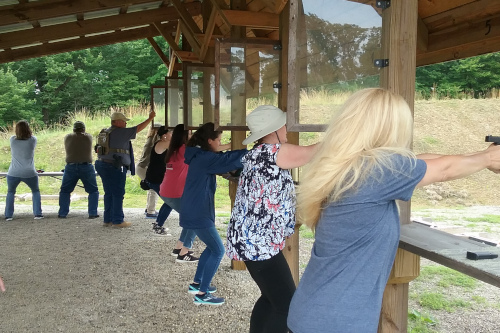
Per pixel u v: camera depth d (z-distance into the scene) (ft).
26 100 85.05
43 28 24.03
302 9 8.14
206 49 19.08
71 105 86.84
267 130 8.71
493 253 5.76
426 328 12.03
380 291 4.97
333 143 5.06
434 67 70.49
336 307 4.86
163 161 21.68
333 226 5.03
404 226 7.93
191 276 16.28
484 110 55.62
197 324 12.21
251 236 8.33
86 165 27.14
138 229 24.22
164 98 25.57
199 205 12.85
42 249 19.99
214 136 12.68
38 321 12.32
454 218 27.86
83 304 13.58
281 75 12.71
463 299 14.33
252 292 14.70
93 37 30.37
